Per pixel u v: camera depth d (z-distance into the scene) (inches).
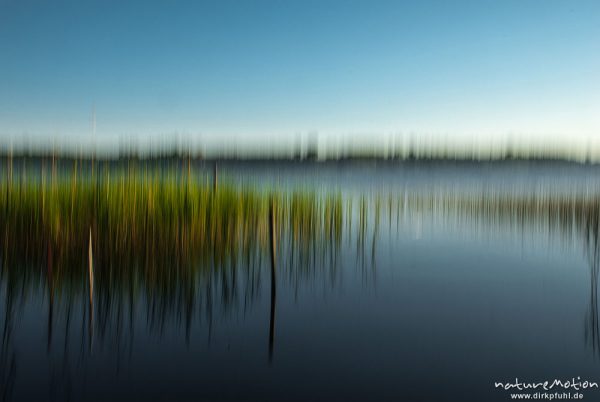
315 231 389.1
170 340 205.3
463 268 333.4
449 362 187.6
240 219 335.0
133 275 273.4
